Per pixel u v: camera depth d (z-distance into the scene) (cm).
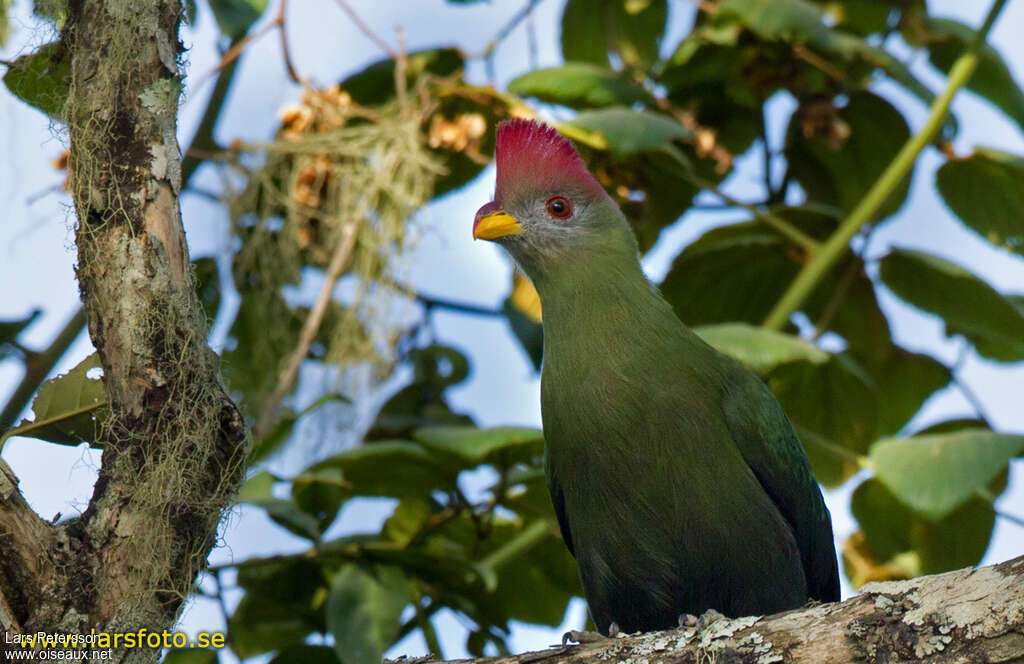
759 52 1184
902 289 1134
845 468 1145
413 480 966
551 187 920
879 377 1204
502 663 703
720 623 676
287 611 1003
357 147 1103
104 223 614
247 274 1134
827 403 1145
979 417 1098
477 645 1015
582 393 867
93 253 615
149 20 627
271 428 1022
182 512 625
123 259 612
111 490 616
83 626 605
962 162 1168
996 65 1196
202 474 632
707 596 880
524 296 1188
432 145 1145
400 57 1123
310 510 996
